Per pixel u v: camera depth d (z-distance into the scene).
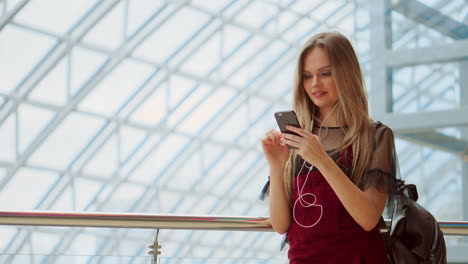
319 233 2.46
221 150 22.16
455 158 12.00
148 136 19.97
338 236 2.43
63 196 19.20
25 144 17.80
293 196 2.60
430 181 12.12
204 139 21.48
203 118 21.00
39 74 16.70
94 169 19.48
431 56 11.83
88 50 17.06
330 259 2.43
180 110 20.17
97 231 20.70
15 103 16.97
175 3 17.48
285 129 2.43
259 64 21.38
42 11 15.77
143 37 17.56
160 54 18.42
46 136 18.00
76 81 17.39
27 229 19.75
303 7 20.84
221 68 20.30
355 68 2.55
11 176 18.09
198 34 18.88
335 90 2.55
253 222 3.22
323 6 21.16
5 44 15.95
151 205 21.27
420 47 11.91
